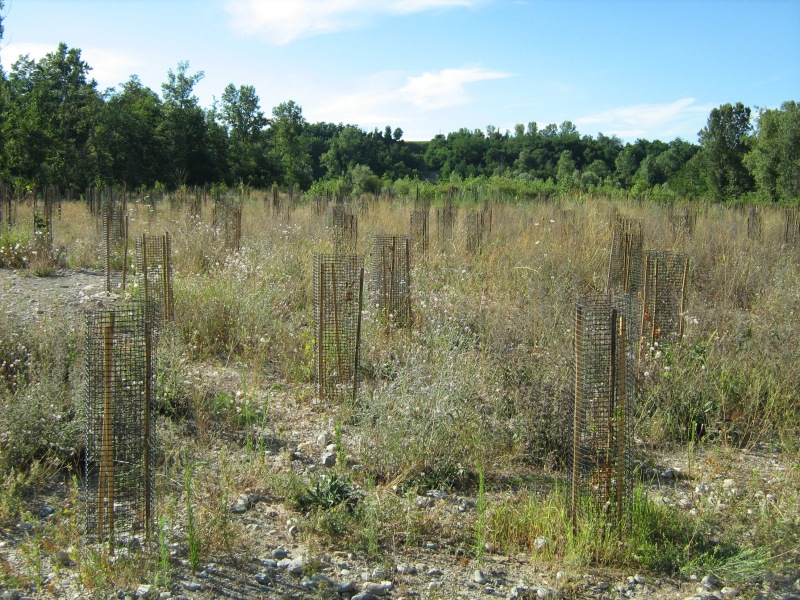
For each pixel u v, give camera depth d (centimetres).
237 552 373
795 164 3700
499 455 501
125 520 386
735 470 494
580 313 388
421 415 493
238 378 635
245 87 5553
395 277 782
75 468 457
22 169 3516
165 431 497
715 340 677
